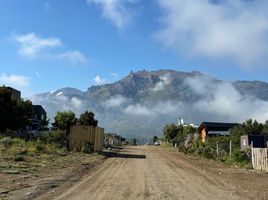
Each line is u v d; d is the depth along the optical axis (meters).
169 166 32.50
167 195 15.92
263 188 19.27
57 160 32.03
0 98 59.25
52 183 18.83
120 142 105.50
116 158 42.03
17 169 23.50
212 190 17.94
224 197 15.81
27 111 65.06
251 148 34.50
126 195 15.72
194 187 18.86
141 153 55.97
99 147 52.72
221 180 22.58
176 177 23.48
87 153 45.94
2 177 19.86
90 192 16.41
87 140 48.00
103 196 15.35
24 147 35.91
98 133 51.34
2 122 59.28
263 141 46.41
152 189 17.64
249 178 24.22
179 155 52.22
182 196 15.79
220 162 37.81
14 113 60.16
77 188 17.58
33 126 91.25
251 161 33.59
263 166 30.11
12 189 16.22
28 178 20.12
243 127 56.94
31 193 15.43
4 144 36.00
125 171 26.80
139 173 25.41
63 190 16.80
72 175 23.03
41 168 25.41
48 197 14.76
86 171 26.19
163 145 103.12
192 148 53.75
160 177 23.19
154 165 33.12
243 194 16.86
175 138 95.94
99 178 22.08
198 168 31.30
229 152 40.84
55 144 46.41
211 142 54.16
